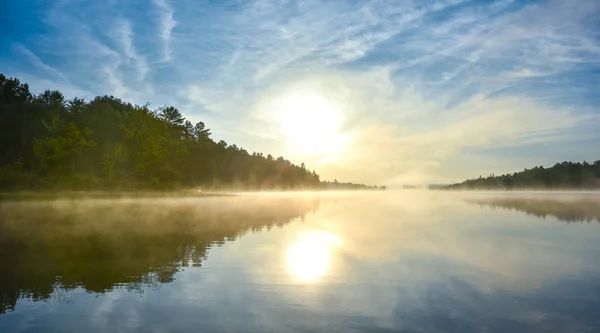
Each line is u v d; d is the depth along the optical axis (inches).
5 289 684.7
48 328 519.5
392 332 509.0
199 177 6309.1
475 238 1317.7
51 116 3991.1
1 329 515.5
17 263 880.3
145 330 512.4
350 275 794.8
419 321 546.3
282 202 4114.2
